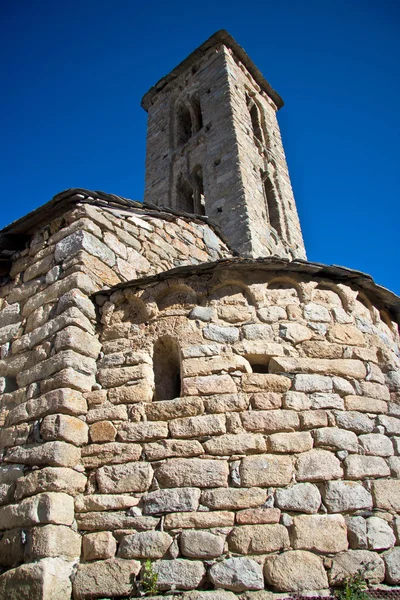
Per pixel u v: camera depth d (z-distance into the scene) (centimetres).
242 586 509
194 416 605
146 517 551
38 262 785
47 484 554
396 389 711
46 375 645
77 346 655
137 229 870
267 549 530
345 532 556
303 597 509
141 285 727
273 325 687
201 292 709
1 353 727
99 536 548
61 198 782
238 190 1889
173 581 514
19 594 505
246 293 715
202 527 541
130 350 676
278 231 2092
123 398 633
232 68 2508
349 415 637
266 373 656
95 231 775
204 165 2142
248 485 562
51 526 530
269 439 592
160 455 584
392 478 621
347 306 746
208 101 2406
